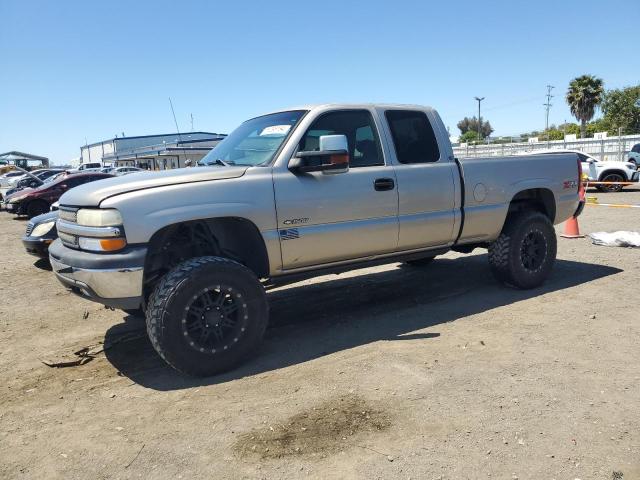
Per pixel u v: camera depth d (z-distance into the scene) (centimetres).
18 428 328
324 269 465
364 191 463
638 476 255
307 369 396
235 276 392
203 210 388
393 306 556
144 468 278
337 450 285
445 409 323
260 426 314
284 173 429
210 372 389
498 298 566
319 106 468
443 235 523
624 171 1941
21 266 912
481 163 546
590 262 723
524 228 573
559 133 4984
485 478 257
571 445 281
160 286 378
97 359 444
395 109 509
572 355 402
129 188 382
